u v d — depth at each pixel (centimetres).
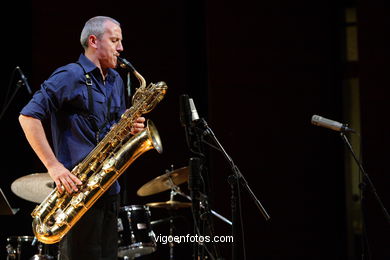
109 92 609
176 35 1128
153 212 1105
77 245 579
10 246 909
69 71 574
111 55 606
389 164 998
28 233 1030
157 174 1107
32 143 555
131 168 1105
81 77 579
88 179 595
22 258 998
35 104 559
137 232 896
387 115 1008
